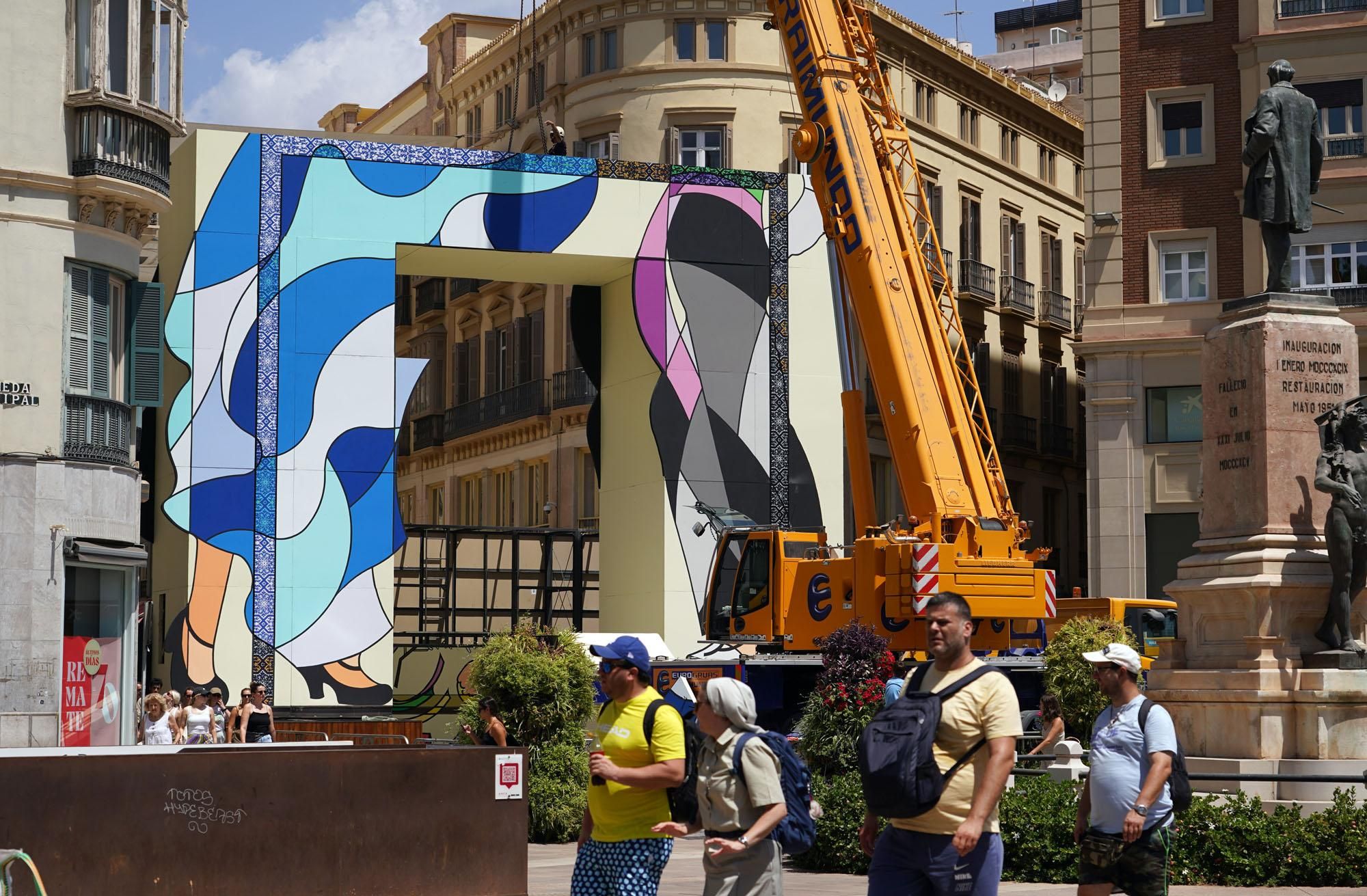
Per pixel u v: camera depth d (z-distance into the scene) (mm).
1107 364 44094
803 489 37125
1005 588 23984
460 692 33969
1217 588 17000
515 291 58312
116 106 27875
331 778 13469
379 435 34125
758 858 8539
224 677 32812
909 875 8039
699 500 36438
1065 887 14547
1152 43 44438
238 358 33688
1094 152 44812
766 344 37281
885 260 24953
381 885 13547
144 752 13258
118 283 29109
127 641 28438
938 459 24234
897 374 24422
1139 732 9547
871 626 24109
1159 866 9516
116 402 28531
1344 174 42094
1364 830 14227
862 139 25547
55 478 26797
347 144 34719
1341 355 17375
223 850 13086
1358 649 16562
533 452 56156
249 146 34188
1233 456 17500
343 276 34406
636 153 51250
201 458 33312
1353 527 16500
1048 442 60125
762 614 26781
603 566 38812
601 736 9094
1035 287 60594
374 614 33656
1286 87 17641
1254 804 14766
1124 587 43500
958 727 7953
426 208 35094
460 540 46656
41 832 12625
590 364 39094
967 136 57156
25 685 26156
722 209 37250
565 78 53875
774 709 26156
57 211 27406
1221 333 17719
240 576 33125
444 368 64938
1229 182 43500
